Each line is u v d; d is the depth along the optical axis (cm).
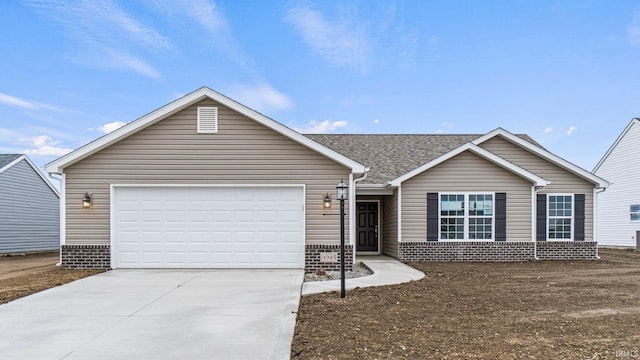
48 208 2381
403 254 1348
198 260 1084
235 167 1093
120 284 878
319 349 481
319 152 1088
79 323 595
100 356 465
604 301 731
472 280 960
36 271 1094
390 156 1664
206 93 1078
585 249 1421
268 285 866
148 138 1089
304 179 1095
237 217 1091
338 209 1094
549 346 484
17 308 680
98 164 1081
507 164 1349
